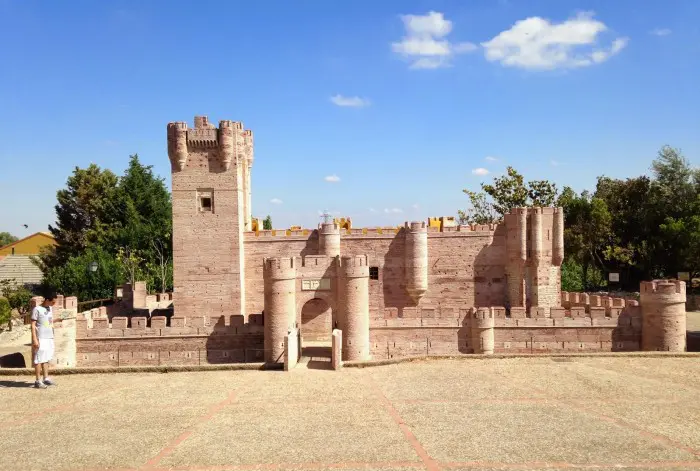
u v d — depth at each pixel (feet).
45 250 330.75
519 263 155.33
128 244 272.72
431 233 159.63
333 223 155.02
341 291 126.00
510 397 80.64
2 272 312.50
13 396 81.82
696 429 65.92
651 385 87.86
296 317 130.31
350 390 85.51
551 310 138.10
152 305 190.60
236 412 73.26
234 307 150.82
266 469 54.29
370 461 55.98
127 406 76.33
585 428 66.08
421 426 66.85
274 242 157.17
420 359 109.29
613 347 137.69
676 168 258.78
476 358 110.22
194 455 57.88
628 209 273.33
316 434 64.08
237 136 151.43
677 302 132.26
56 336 130.31
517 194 273.95
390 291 159.33
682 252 233.14
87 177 314.55
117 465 55.52
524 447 59.72
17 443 61.87
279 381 92.32
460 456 57.21
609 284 270.67
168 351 135.44
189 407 75.82
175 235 151.12
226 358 135.03
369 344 131.85
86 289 235.61
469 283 159.94
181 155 149.69
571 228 266.77
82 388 86.84
